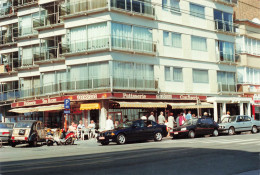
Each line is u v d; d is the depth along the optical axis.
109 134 20.88
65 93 31.27
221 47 38.66
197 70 36.16
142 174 9.20
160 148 16.45
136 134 21.75
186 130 24.58
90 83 29.81
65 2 31.19
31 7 36.41
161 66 32.78
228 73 39.44
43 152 17.03
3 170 10.55
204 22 37.03
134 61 30.64
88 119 30.34
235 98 36.34
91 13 29.81
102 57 29.23
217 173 9.30
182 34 34.91
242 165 10.66
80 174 9.36
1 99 39.62
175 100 33.62
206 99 35.97
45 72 34.47
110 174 9.27
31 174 9.58
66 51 31.06
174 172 9.47
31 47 36.69
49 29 34.19
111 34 29.12
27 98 35.75
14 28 39.38
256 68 41.97
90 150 17.00
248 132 31.31
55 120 33.12
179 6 34.81
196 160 11.77
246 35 40.72
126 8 30.17
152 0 32.38
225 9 39.31
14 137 21.95
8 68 39.97
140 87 30.73
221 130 27.62
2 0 40.88
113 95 28.44
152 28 32.34
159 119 27.08
